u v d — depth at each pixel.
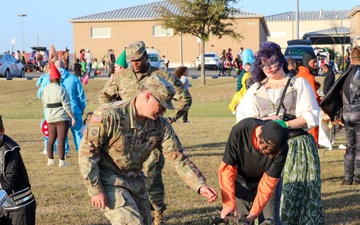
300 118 6.39
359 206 8.52
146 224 5.44
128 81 7.44
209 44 68.94
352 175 10.11
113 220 5.11
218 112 28.22
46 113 12.39
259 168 5.45
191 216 8.02
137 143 5.17
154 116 5.07
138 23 69.94
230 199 5.44
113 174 5.19
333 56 44.47
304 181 6.50
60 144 12.37
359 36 54.19
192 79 40.69
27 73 52.97
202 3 39.81
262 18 68.31
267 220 5.35
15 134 19.03
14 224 5.74
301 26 94.50
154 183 7.15
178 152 5.32
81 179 10.89
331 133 12.17
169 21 41.22
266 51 6.48
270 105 6.48
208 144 15.83
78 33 70.56
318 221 6.51
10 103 34.69
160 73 7.62
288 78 6.55
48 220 7.89
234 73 50.88
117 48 70.31
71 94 12.99
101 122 5.04
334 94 9.61
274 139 4.96
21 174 5.71
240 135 5.41
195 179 5.30
